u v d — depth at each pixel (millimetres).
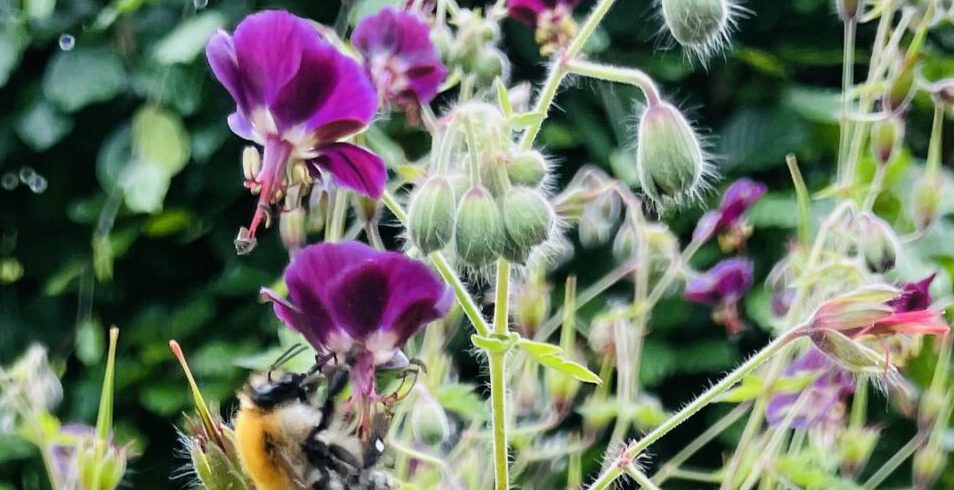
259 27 210
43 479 437
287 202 221
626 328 307
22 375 270
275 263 431
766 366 304
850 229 282
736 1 440
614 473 228
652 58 426
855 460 300
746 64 431
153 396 421
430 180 214
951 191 378
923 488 316
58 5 435
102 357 439
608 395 331
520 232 211
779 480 291
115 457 250
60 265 456
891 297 232
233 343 421
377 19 245
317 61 210
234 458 210
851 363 230
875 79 290
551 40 282
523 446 298
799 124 424
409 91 247
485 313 310
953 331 321
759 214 397
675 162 223
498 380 217
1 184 458
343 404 225
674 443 428
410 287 215
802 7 437
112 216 415
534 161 217
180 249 447
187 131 416
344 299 215
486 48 256
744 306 391
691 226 414
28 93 441
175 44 388
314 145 214
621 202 338
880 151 293
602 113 422
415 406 264
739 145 427
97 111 440
